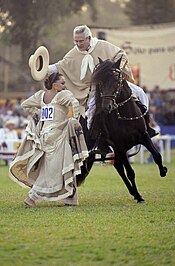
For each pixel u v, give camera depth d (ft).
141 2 183.21
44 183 48.01
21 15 129.70
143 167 92.38
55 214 44.52
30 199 48.24
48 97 48.80
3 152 93.30
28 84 155.22
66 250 34.45
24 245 35.40
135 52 118.73
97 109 49.67
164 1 180.34
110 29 116.67
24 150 48.73
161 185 65.57
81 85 52.42
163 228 39.65
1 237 37.14
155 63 119.03
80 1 140.77
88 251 34.27
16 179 49.26
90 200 52.95
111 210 46.52
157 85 119.65
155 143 103.45
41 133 48.32
